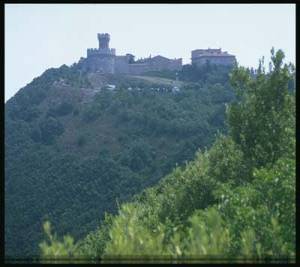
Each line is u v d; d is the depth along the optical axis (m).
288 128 85.25
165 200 98.25
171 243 50.94
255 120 87.62
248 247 47.62
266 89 88.31
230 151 90.69
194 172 96.50
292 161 64.50
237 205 62.19
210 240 47.34
